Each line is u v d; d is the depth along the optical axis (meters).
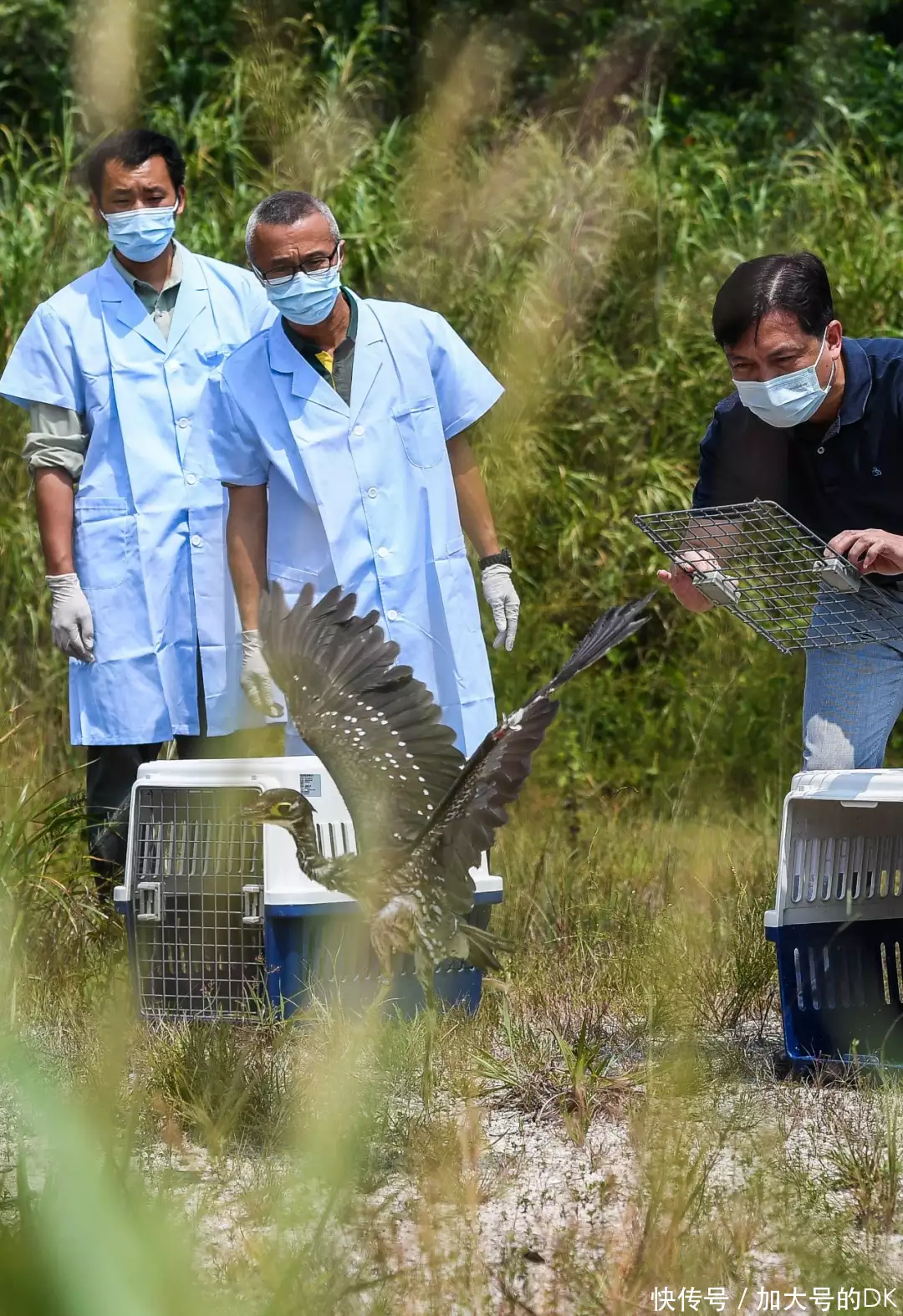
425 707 9.33
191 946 15.47
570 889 18.91
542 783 26.78
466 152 28.53
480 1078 13.09
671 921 17.17
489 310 27.91
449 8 32.44
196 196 31.48
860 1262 9.67
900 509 14.07
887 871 15.09
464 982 15.14
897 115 37.84
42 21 34.00
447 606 16.45
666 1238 9.21
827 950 14.40
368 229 29.44
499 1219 10.52
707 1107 12.18
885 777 13.43
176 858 15.36
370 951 14.48
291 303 15.74
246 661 15.98
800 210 31.58
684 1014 14.84
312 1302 8.16
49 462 18.17
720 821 25.20
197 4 33.19
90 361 18.25
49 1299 4.94
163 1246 5.13
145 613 18.12
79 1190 5.04
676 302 29.89
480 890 15.02
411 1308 8.63
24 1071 5.29
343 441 16.23
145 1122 11.74
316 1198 10.30
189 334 18.53
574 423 28.83
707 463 14.88
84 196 30.31
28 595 26.05
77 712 18.36
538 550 28.08
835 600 14.24
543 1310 8.94
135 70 12.66
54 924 17.22
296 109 28.88
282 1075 12.59
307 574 16.33
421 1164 10.84
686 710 27.20
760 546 14.59
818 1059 13.65
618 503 28.66
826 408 13.95
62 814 18.98
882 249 30.06
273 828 14.33
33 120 36.44
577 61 37.38
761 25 40.34
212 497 18.31
